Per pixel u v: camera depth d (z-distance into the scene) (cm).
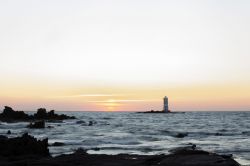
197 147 3638
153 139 4578
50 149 3303
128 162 2102
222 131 6462
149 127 7919
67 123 9550
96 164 2045
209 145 3869
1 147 2516
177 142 4197
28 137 2725
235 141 4431
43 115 11481
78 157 2309
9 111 10519
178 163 1875
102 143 3919
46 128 6981
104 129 6900
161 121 12369
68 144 3750
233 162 1961
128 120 13188
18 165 2002
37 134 5306
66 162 2108
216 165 1805
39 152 2603
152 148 3459
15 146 2553
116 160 2186
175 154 2173
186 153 2186
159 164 1894
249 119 14800
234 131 6481
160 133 5744
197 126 8569
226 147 3653
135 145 3750
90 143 3888
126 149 3356
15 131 5984
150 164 1997
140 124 9581
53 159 2236
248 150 3366
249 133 5928
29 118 10688
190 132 6019
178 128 7538
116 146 3619
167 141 4331
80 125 8531
